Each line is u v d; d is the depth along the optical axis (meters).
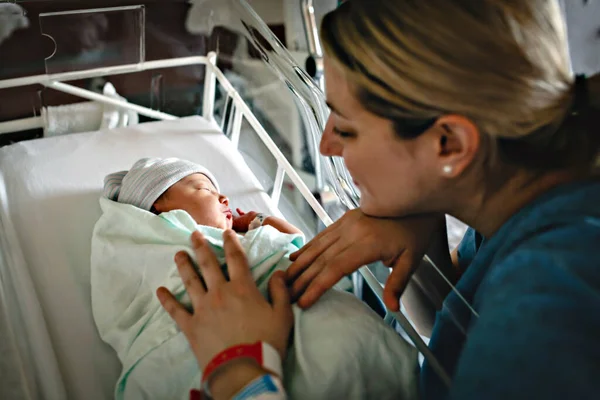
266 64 1.33
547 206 0.58
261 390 0.58
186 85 1.63
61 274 1.05
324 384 0.72
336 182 1.03
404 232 0.76
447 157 0.57
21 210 1.17
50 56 1.38
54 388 0.84
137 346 0.83
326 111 1.08
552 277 0.51
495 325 0.53
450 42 0.52
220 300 0.69
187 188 1.12
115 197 1.13
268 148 1.35
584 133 0.58
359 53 0.56
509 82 0.53
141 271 0.93
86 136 1.40
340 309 0.79
